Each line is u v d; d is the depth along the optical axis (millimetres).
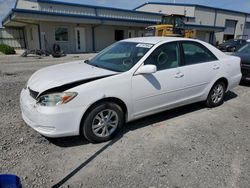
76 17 21812
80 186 2609
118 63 4035
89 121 3385
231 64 5258
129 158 3160
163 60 4094
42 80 3508
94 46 25188
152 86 3896
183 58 4387
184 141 3637
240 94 6441
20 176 2746
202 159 3158
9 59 16031
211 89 5012
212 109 5137
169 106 4297
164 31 19422
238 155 3277
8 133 3762
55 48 19766
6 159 3066
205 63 4734
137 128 4082
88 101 3279
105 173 2838
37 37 22453
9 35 28891
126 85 3605
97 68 3941
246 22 44594
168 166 2994
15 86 6895
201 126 4211
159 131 3979
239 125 4285
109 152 3309
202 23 36812
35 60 15383
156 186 2629
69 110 3180
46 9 21172
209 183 2689
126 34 27672
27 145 3432
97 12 24297
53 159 3107
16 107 4965
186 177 2789
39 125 3209
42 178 2725
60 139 3635
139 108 3873
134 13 27000
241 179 2768
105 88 3408
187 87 4449
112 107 3557
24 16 19078
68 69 3961
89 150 3357
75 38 23609
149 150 3367
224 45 26516
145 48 4062
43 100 3180
